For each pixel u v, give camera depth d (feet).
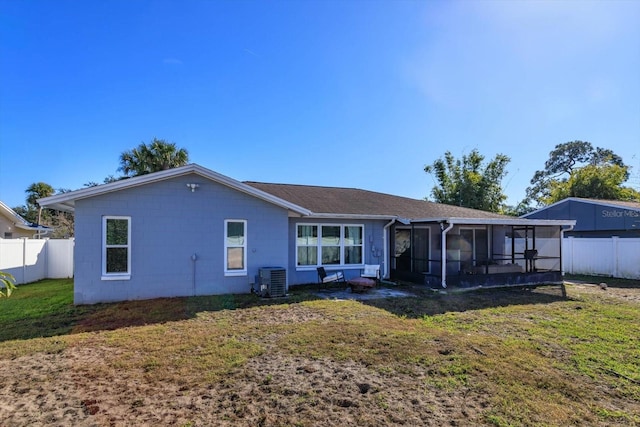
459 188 111.96
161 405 12.05
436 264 47.19
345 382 13.99
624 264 50.60
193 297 31.83
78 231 29.17
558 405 12.23
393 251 46.60
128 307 27.76
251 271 34.71
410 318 25.04
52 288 39.09
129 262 30.48
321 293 35.50
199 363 15.90
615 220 60.75
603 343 19.34
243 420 11.11
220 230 33.58
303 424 10.87
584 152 158.51
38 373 14.83
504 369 15.31
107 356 16.87
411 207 51.88
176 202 31.99
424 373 14.93
